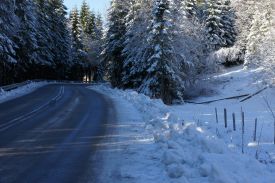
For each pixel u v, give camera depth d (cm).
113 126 1573
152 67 3722
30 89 4219
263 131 1670
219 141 1011
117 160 975
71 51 8125
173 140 1129
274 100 3784
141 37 4341
